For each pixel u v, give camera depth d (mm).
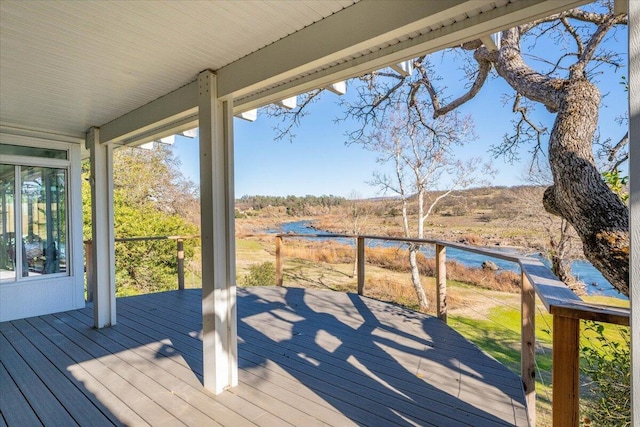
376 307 4566
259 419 2125
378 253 9766
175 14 1785
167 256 12648
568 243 5340
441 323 3887
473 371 2711
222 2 1690
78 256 4961
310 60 1927
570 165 3887
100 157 4043
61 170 4910
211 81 2486
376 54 2021
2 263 4453
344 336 3525
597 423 2654
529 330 2240
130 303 5031
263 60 2180
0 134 4270
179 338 3596
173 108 2914
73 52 2203
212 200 2498
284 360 2973
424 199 9156
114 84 2760
